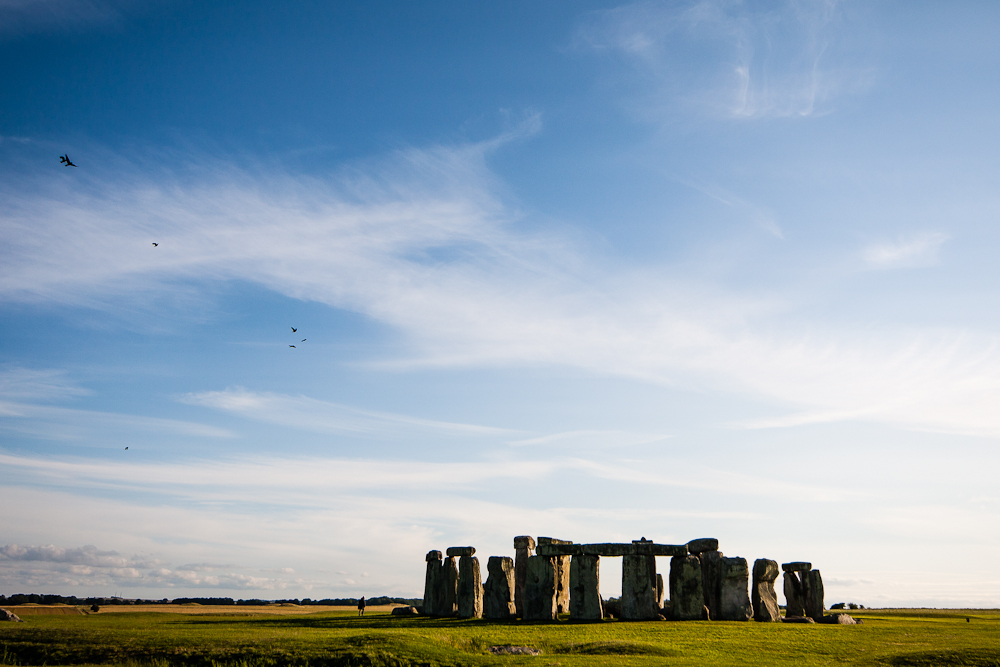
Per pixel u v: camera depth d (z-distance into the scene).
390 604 110.69
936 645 36.75
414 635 38.31
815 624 46.94
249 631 42.34
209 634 39.75
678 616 49.84
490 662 33.12
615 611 53.00
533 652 36.06
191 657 34.41
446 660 33.50
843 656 34.38
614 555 51.28
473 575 56.19
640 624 46.44
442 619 54.38
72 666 34.09
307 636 38.88
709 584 52.41
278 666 33.22
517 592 59.59
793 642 38.19
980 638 39.66
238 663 33.56
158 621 53.88
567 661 33.12
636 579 50.53
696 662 32.78
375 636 37.34
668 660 33.38
